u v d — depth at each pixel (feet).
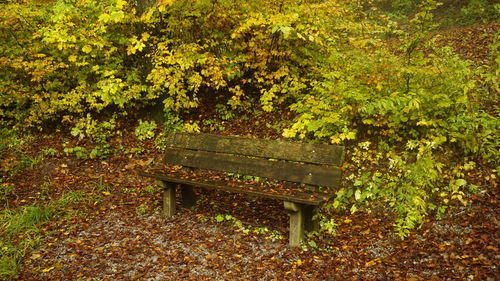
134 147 21.45
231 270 11.72
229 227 14.33
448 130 15.85
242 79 22.91
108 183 18.34
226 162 15.03
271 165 14.08
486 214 13.23
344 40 21.02
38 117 22.59
